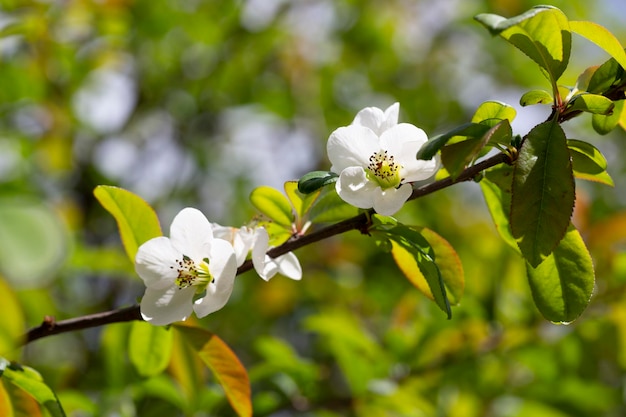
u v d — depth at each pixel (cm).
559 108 91
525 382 135
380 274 160
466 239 169
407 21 204
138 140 184
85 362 142
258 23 182
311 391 112
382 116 93
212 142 189
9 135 159
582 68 194
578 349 118
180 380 106
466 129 89
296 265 94
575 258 92
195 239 91
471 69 208
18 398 94
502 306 119
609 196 193
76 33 157
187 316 91
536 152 90
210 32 174
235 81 183
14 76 148
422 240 92
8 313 96
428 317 120
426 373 115
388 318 147
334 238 171
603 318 118
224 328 163
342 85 197
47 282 123
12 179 143
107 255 125
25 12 145
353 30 194
